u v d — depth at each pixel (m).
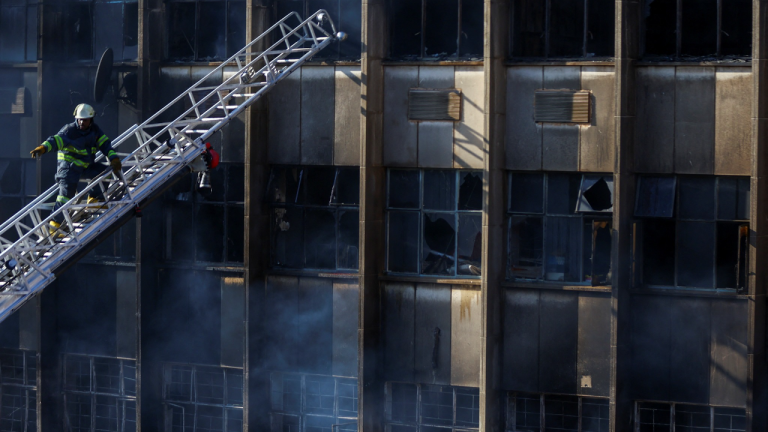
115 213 39.66
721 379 46.75
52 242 38.19
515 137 49.22
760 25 44.12
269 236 54.19
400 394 52.53
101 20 57.06
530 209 49.72
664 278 47.81
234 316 54.31
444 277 51.19
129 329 56.66
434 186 51.34
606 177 48.22
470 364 50.53
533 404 50.19
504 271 50.06
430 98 50.28
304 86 52.62
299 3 52.88
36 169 58.09
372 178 50.84
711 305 46.69
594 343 48.28
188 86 54.81
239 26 54.28
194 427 56.06
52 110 57.34
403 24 51.34
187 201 55.50
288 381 54.34
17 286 36.56
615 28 46.19
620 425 47.09
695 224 47.16
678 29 46.81
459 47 50.44
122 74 56.12
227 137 53.97
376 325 51.75
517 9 49.31
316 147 52.59
